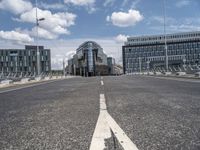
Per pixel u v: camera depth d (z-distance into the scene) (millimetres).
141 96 9359
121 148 3350
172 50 149000
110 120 5094
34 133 4281
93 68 139875
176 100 8023
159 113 5789
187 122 4805
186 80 21750
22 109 7066
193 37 149875
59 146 3518
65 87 16391
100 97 9344
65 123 4980
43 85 20734
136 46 155500
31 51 97000
